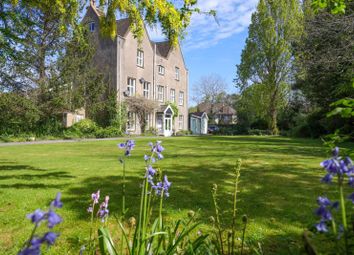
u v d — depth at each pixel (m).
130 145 2.59
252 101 38.56
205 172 8.30
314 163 10.14
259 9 36.56
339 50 9.96
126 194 5.77
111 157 11.70
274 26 35.72
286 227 4.02
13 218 4.41
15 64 19.58
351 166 1.44
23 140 21.70
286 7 35.19
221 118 68.62
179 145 18.56
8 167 9.10
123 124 28.91
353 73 6.55
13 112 21.98
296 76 25.23
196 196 5.62
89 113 27.75
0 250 3.35
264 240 3.54
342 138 2.45
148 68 33.50
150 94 33.91
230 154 13.10
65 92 23.89
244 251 3.21
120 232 3.73
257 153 13.55
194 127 48.97
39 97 22.97
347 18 9.55
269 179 7.32
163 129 35.06
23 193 5.83
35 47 18.52
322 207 1.37
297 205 5.04
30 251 1.07
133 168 8.90
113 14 6.50
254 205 5.06
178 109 38.66
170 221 4.07
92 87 25.83
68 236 3.69
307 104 38.47
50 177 7.48
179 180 7.15
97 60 28.95
